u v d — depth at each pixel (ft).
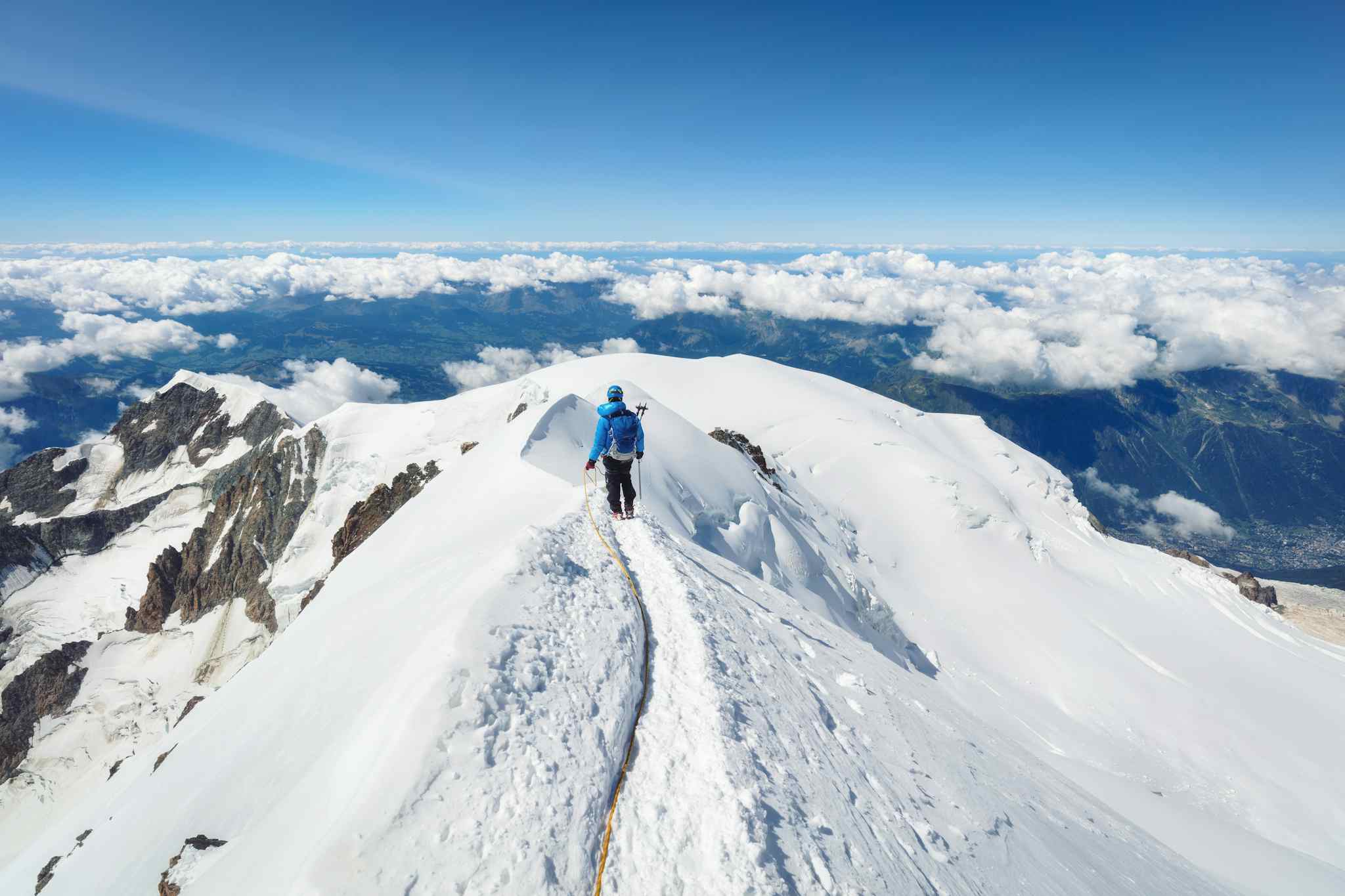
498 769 18.31
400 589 48.65
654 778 20.94
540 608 27.81
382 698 23.34
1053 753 160.86
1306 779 163.02
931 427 381.40
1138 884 38.60
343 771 19.84
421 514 88.28
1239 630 244.42
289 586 331.36
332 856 14.67
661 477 108.06
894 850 23.39
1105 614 238.89
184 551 414.21
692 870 17.31
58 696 341.21
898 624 203.21
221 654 332.19
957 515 274.98
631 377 355.97
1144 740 174.91
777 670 35.09
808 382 388.78
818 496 274.77
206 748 41.29
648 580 38.93
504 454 89.45
